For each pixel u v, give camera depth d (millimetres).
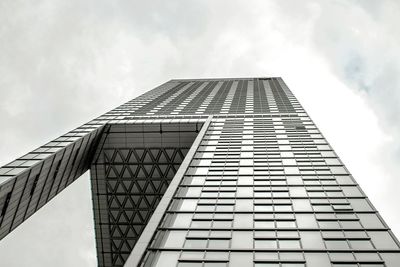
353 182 29891
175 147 49938
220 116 52000
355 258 19750
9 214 34312
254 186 29594
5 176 31891
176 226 23797
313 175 31500
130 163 51938
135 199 53844
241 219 24422
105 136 49906
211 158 36125
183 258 20328
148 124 49375
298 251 20594
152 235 22344
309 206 25984
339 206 25828
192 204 26828
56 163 39625
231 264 19656
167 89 79375
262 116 51531
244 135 43156
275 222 23922
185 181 31000
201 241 22016
